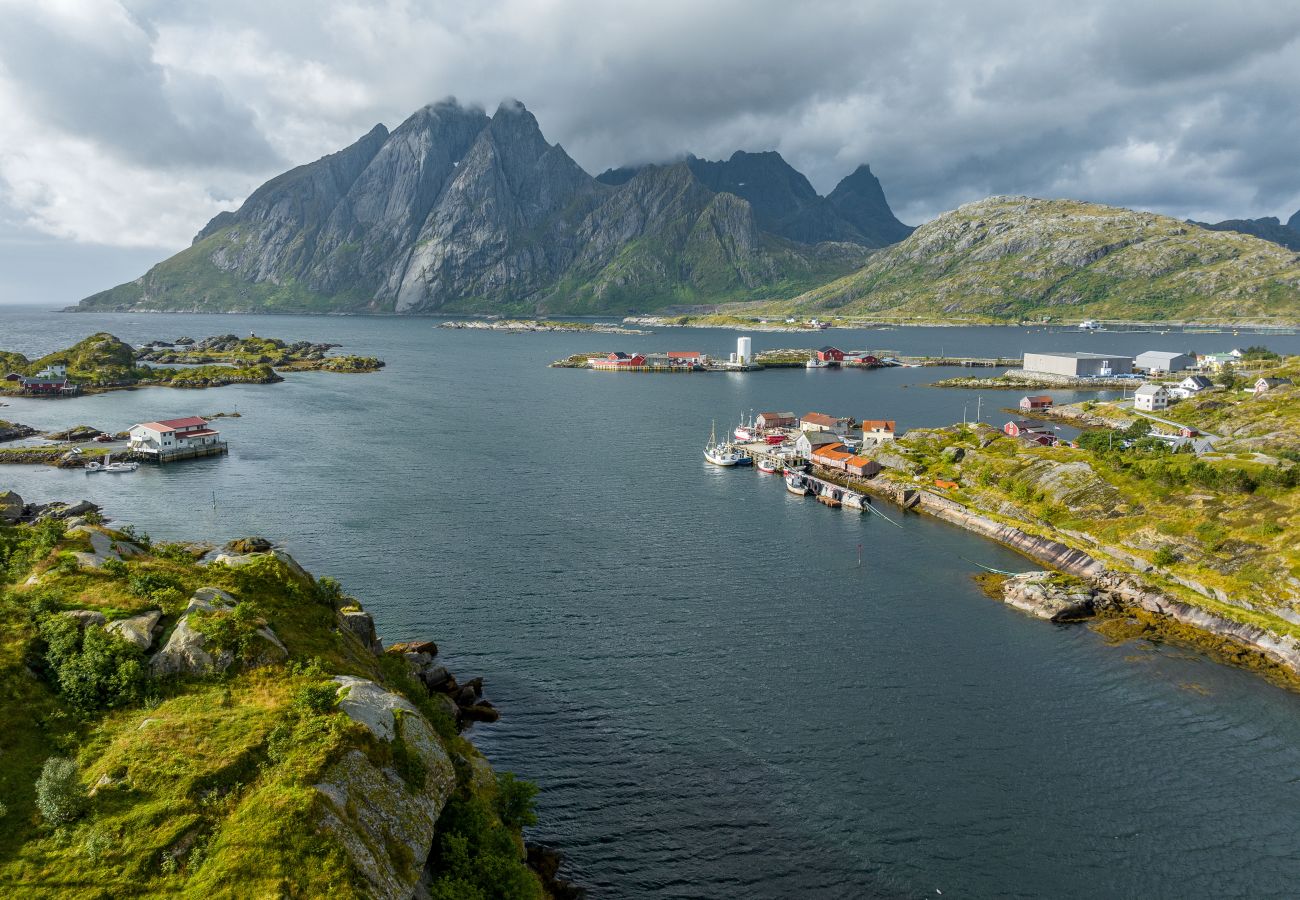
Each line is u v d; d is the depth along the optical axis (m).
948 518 131.25
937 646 83.62
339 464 166.62
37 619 51.22
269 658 51.06
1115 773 62.62
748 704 71.31
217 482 149.50
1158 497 111.94
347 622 65.31
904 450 161.12
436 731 57.00
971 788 60.44
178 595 55.16
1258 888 51.19
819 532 123.25
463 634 83.88
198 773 40.94
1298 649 80.31
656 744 65.06
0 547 60.78
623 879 50.97
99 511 128.50
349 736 43.66
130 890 35.75
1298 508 98.38
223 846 36.94
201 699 47.03
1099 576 101.19
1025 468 132.62
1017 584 97.56
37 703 46.28
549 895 48.59
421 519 125.38
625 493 145.75
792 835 55.09
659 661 78.88
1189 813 58.22
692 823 56.09
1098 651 83.25
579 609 91.00
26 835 38.28
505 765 61.94
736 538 119.31
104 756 42.78
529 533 119.19
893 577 103.75
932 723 68.94
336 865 36.78
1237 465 119.88
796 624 88.31
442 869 44.09
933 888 50.78
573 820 56.09
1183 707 72.38
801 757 63.75
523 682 74.25
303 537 115.06
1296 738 67.94
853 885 50.88
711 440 185.25
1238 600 88.81
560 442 195.75
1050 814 57.78
